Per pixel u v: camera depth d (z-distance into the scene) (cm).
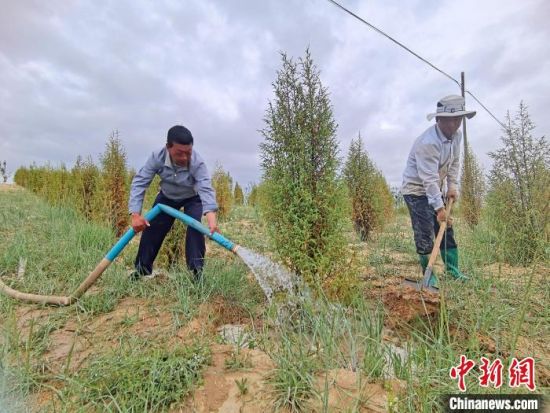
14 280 446
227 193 1310
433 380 228
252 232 921
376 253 626
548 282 426
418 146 434
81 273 458
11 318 309
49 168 1656
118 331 327
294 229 394
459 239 678
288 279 365
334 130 408
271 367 256
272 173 407
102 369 252
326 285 379
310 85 411
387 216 1166
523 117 601
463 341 290
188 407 224
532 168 582
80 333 327
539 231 536
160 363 249
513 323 330
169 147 392
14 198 1480
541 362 268
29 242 598
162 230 436
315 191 403
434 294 332
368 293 386
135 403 220
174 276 427
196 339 290
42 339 313
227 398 229
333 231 395
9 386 240
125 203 808
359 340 279
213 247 720
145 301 396
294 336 285
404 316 321
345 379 240
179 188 425
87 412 222
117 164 810
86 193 912
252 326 329
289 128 414
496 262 560
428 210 455
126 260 530
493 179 635
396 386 232
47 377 257
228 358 268
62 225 760
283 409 219
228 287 423
